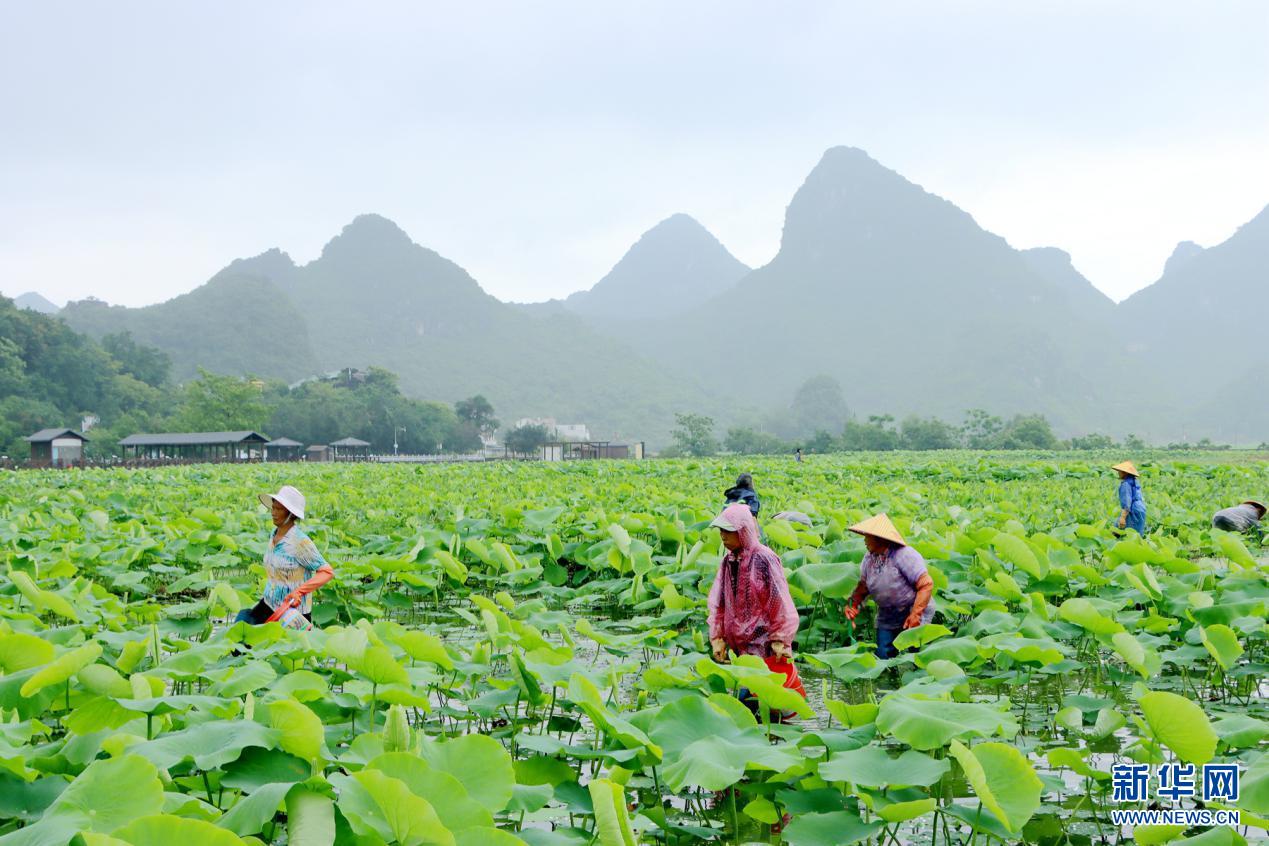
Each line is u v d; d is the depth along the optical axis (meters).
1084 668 6.55
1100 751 5.17
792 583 7.51
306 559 6.46
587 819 4.21
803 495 16.69
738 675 4.46
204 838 2.58
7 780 3.39
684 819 4.38
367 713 4.80
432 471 32.16
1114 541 9.98
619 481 22.31
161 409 136.12
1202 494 19.23
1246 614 6.40
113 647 5.76
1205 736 3.81
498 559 9.13
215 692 4.46
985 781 3.32
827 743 4.00
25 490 21.53
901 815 3.38
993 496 18.03
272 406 133.50
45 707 4.27
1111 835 4.16
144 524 13.38
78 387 126.69
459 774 3.35
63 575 8.50
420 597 10.16
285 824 3.85
